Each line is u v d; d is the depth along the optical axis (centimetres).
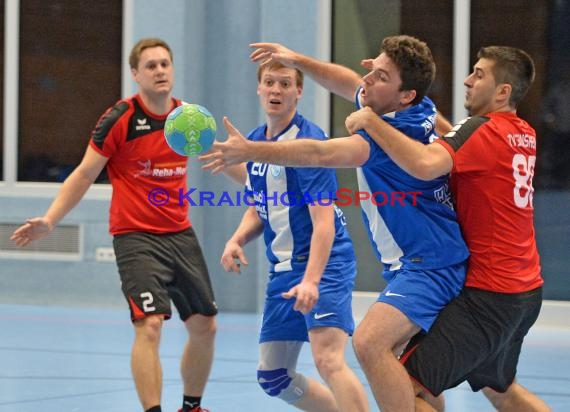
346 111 2259
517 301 959
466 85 1013
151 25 2278
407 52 962
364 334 948
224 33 2286
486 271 962
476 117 973
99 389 1469
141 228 1217
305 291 1016
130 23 2294
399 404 941
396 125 962
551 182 2183
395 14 2233
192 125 976
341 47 2261
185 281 1234
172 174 1229
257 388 1491
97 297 2339
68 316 2208
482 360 970
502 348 981
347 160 920
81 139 2367
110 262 2331
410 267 977
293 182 1096
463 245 973
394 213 975
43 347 1828
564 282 2181
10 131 2367
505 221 963
